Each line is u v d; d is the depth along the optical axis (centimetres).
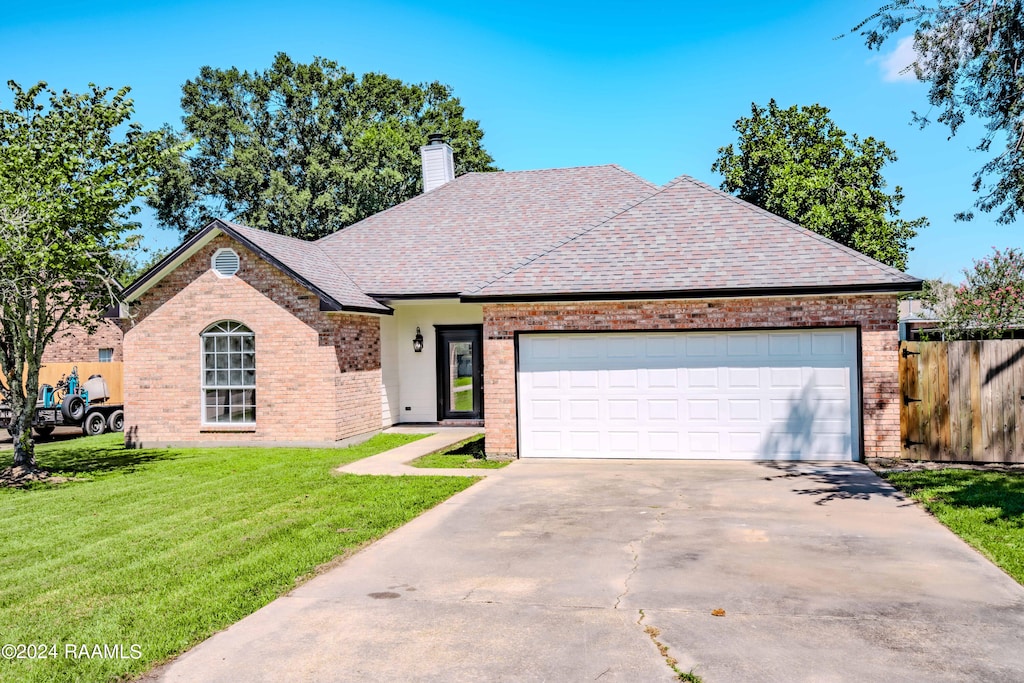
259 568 732
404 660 516
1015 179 1023
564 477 1194
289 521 930
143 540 862
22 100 1288
